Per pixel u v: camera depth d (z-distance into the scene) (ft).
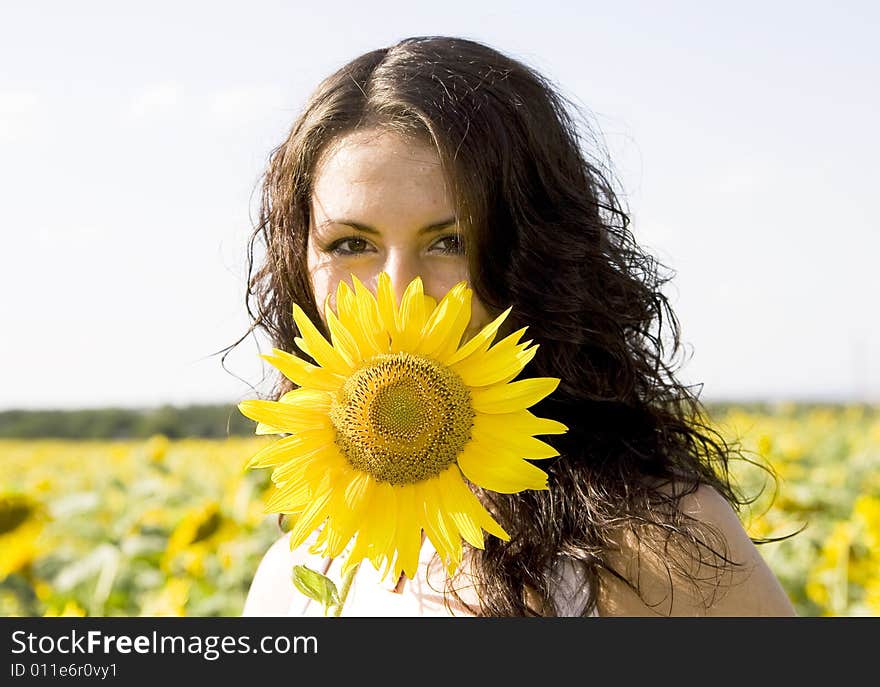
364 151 5.64
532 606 5.52
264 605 7.44
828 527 16.93
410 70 5.85
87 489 26.91
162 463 24.13
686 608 5.29
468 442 5.04
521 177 5.98
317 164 5.95
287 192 6.25
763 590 5.41
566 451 5.74
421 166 5.60
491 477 4.96
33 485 22.09
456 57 6.05
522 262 5.96
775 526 15.92
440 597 5.75
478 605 5.57
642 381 6.57
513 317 6.08
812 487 20.21
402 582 5.96
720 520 5.52
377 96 5.73
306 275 6.44
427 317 5.28
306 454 5.04
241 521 15.48
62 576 13.87
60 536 17.21
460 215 5.64
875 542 13.11
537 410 6.15
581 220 6.35
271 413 5.05
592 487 5.52
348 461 5.04
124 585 15.20
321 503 4.98
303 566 5.01
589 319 6.23
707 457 6.70
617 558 5.46
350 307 5.13
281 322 7.18
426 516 4.99
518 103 6.08
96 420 87.97
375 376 5.02
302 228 6.28
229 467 27.09
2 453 50.96
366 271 5.78
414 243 5.65
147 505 20.13
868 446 34.40
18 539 13.52
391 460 4.97
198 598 14.58
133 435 79.36
